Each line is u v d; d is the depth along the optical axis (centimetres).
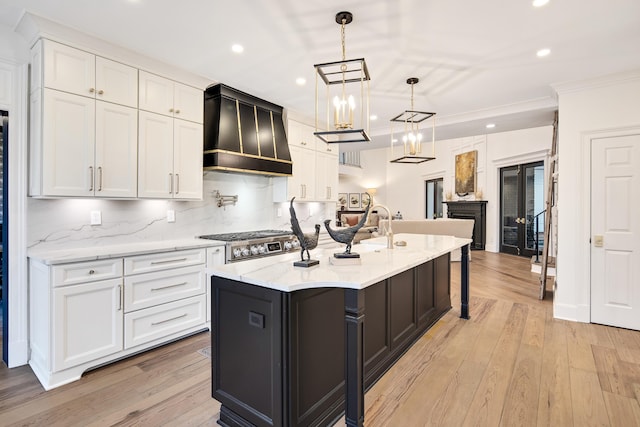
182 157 327
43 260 231
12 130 254
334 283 170
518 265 692
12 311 257
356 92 388
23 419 196
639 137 334
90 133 264
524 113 434
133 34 259
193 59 303
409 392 228
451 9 228
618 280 346
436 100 413
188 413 204
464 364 268
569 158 365
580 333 330
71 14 232
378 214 1170
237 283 186
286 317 166
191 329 312
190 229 368
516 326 351
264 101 415
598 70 326
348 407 174
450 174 1037
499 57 300
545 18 239
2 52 247
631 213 340
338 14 233
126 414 202
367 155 1309
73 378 239
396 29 254
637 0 218
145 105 298
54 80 245
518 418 199
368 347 238
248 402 183
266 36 264
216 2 219
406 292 297
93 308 248
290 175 430
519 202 810
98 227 297
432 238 384
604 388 230
